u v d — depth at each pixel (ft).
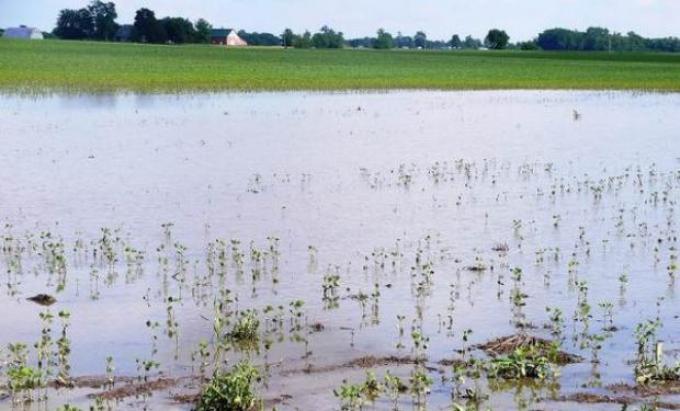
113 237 71.72
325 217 79.82
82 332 50.85
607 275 62.54
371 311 54.54
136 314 53.98
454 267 64.13
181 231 74.08
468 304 55.98
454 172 103.45
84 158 109.91
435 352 47.96
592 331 51.03
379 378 44.37
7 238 68.28
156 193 89.51
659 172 103.55
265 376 44.60
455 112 176.14
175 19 623.36
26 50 359.87
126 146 120.67
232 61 331.57
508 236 73.36
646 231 75.20
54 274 61.87
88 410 40.63
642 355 46.29
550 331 50.98
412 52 492.13
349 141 129.90
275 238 68.69
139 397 42.06
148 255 66.64
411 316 53.72
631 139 134.51
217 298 56.90
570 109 185.57
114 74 251.60
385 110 178.19
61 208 82.12
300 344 49.11
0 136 127.44
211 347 48.57
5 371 44.98
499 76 293.84
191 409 40.83
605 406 41.14
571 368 45.55
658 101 209.36
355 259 66.08
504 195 90.33
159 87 221.05
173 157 112.06
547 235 73.77
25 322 52.42
